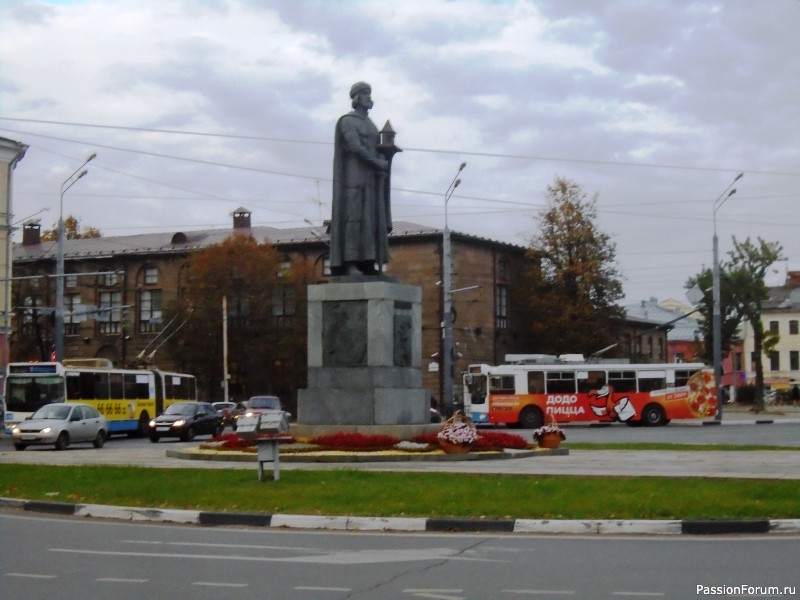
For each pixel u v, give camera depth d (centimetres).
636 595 1037
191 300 7888
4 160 6362
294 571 1193
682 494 1752
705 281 8000
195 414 5166
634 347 10338
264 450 2044
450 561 1262
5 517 1783
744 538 1462
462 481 1986
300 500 1770
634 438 4275
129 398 5675
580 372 5800
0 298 6347
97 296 8881
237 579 1142
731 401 11519
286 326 8062
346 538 1491
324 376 2758
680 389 5775
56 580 1140
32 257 9062
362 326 2734
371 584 1108
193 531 1584
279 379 8056
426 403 2855
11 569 1214
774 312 11956
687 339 14150
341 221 2817
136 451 3431
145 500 1859
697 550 1341
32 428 3900
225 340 7400
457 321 7831
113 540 1473
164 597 1042
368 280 2786
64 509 1842
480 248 8150
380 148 2839
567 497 1744
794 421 6009
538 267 8294
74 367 5238
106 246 9212
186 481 2073
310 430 2731
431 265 7750
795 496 1719
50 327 8688
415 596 1041
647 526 1523
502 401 5797
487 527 1566
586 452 3045
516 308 8481
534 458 2728
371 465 2442
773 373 11900
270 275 7912
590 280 8031
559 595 1040
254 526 1642
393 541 1455
